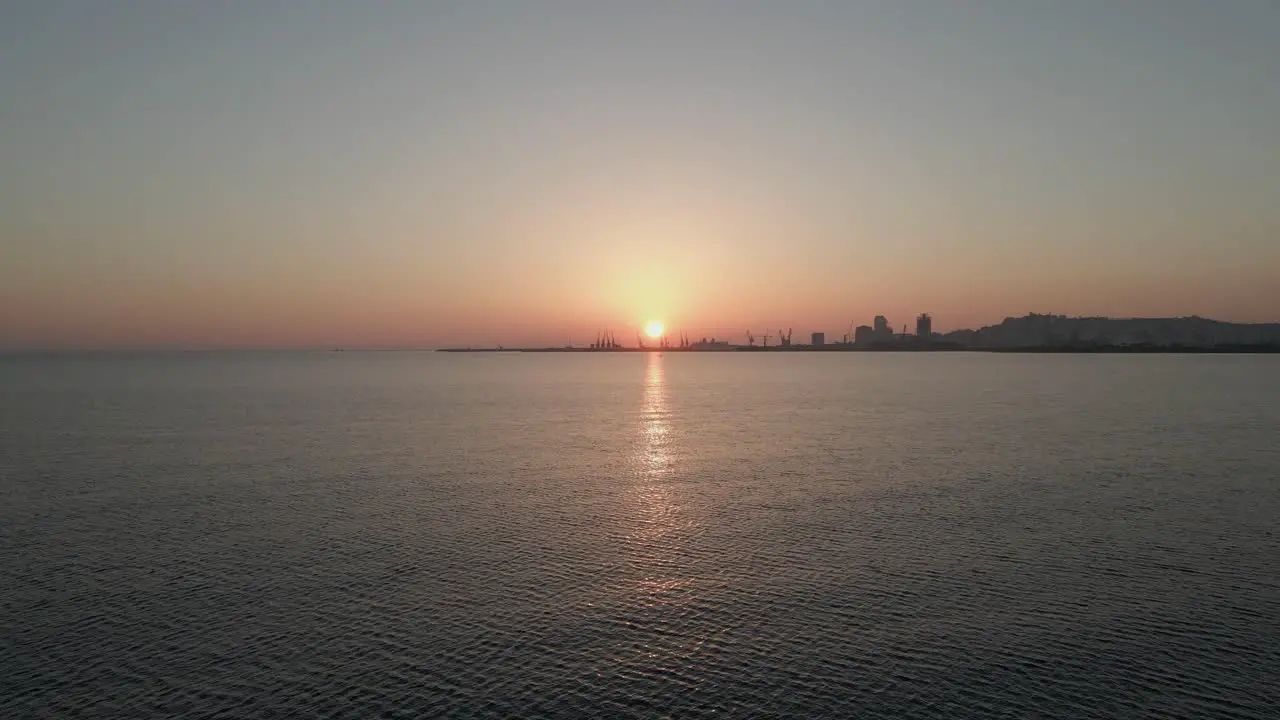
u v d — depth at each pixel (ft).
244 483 139.13
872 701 59.16
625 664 65.21
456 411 295.69
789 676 63.00
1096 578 84.38
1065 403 314.96
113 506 120.16
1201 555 92.02
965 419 250.78
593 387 478.59
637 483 139.23
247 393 408.67
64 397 372.38
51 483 138.82
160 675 63.57
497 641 69.62
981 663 64.80
